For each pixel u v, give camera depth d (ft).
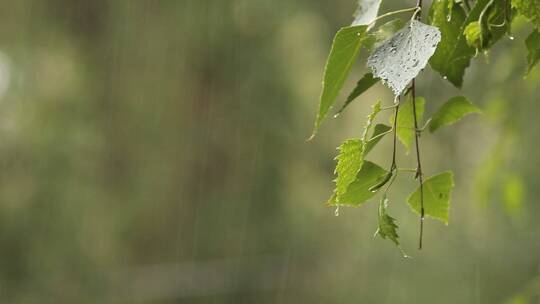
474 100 20.31
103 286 29.32
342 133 28.55
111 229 29.55
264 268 29.48
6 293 28.60
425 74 21.03
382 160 25.38
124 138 29.76
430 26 6.51
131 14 29.37
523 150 17.76
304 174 29.22
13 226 28.84
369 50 6.92
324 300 29.09
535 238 25.03
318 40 27.96
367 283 28.17
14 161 29.01
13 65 29.45
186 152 29.68
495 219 24.40
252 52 28.60
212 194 29.68
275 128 29.04
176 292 29.76
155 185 29.84
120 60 29.55
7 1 29.73
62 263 29.04
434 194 7.43
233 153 29.48
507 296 25.38
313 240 29.40
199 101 29.32
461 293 26.13
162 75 29.25
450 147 24.32
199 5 28.68
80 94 29.60
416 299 27.12
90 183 29.35
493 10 6.93
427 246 27.07
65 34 29.81
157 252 29.99
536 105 16.60
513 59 15.97
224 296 29.81
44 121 29.25
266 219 29.53
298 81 28.81
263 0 27.76
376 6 7.07
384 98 24.61
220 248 29.78
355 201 7.02
